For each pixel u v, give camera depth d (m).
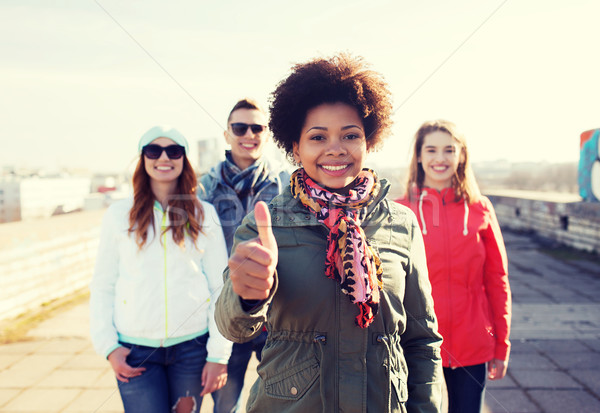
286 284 0.95
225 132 1.91
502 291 1.75
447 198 1.68
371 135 1.09
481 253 1.69
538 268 4.84
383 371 0.96
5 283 3.48
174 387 1.58
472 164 1.67
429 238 1.67
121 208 1.59
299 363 0.96
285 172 2.03
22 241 3.67
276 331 0.99
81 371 2.60
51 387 2.38
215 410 1.84
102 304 1.57
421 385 1.06
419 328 1.08
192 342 1.59
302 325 0.95
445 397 2.05
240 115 1.88
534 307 3.73
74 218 4.56
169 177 1.55
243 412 1.98
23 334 3.14
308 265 0.95
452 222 1.67
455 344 1.65
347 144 1.01
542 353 2.80
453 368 1.69
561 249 5.37
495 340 1.74
